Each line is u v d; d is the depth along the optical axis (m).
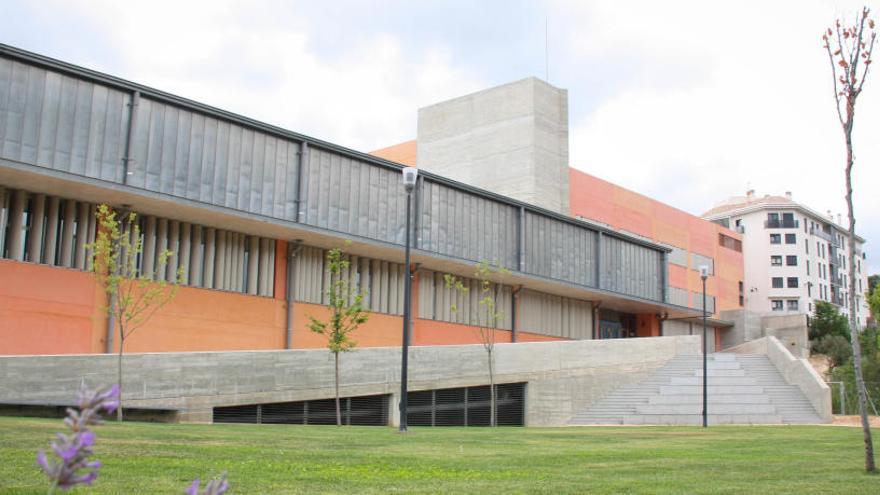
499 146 50.12
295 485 8.41
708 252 65.81
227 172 27.58
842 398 35.91
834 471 11.98
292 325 31.53
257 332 30.31
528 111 49.06
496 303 41.16
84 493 7.10
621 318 53.06
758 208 87.19
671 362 38.62
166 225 27.78
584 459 13.18
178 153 26.17
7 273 23.64
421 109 55.09
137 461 9.72
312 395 24.66
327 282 33.31
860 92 12.11
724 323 64.50
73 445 2.39
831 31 12.33
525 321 43.03
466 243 36.94
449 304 39.16
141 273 26.73
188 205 25.88
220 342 28.95
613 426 29.50
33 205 24.72
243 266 30.34
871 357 45.94
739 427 27.36
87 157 23.81
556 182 49.91
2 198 23.95
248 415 23.20
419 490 8.43
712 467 12.32
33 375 18.86
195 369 21.72
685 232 62.78
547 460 12.76
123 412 19.95
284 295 31.58
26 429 12.60
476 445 15.77
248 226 29.05
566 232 43.28
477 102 51.91
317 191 30.59
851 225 12.10
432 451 13.74
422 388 28.50
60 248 25.20
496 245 38.66
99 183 23.75
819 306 75.12
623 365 36.03
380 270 35.59
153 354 20.89
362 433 18.41
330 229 30.67
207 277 28.94
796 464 13.11
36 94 22.91
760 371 36.81
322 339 32.75
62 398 19.22
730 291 68.50
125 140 24.83
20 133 22.41
